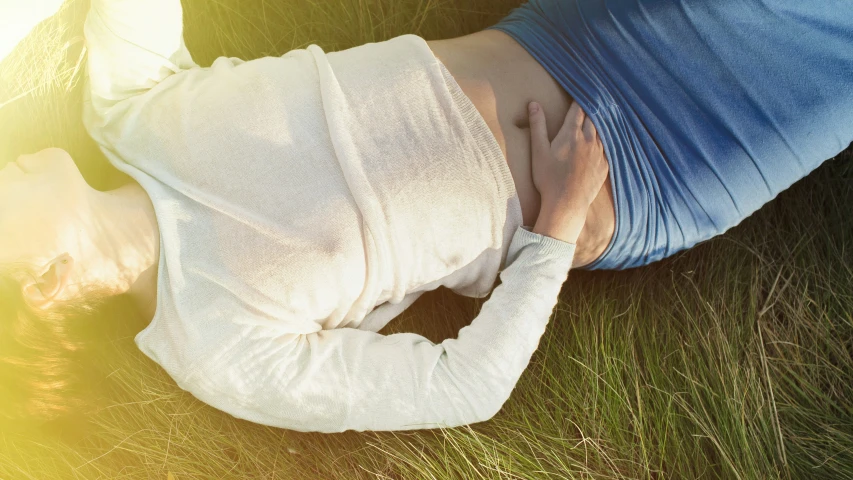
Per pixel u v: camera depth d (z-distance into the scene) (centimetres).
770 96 132
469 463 153
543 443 160
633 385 162
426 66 128
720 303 167
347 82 126
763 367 159
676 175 138
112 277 127
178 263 121
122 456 165
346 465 162
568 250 133
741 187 140
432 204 125
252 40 186
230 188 121
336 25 186
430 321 175
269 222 120
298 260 120
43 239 120
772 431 156
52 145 171
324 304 126
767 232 171
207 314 121
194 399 165
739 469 152
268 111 123
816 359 160
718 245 172
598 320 167
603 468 157
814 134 135
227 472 162
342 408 125
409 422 130
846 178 168
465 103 129
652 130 136
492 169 128
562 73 138
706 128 135
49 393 133
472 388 128
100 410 160
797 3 125
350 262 122
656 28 131
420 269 132
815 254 167
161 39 128
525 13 147
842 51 129
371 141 123
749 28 128
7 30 138
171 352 123
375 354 128
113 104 129
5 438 157
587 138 135
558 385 164
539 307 131
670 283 171
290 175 121
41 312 123
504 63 139
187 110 125
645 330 168
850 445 152
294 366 124
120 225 125
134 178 125
